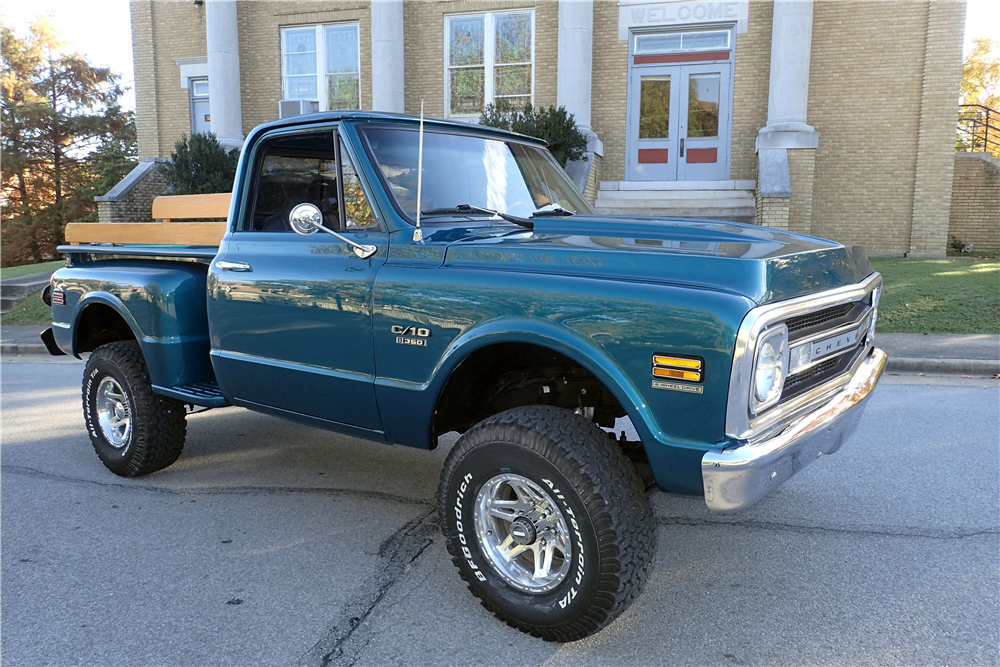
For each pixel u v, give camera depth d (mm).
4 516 4234
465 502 2982
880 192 15258
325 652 2828
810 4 14297
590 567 2668
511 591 2939
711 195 15625
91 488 4691
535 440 2748
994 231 16438
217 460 5223
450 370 3070
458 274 3090
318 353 3576
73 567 3574
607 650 2824
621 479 2686
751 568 3473
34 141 34688
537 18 16797
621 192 16141
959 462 4848
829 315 3043
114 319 5227
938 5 14430
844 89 15156
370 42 17938
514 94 17250
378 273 3332
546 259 2961
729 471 2445
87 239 5117
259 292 3793
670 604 3154
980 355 7703
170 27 19828
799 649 2809
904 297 10289
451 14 17312
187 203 4574
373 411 3426
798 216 14547
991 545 3662
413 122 3758
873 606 3113
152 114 20234
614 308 2662
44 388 8102
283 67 18672
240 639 2924
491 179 3859
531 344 2916
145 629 3006
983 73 30781
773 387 2574
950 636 2877
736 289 2547
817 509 4152
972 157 16406
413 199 3500
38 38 35031
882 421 5812
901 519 3996
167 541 3865
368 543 3826
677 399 2539
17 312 13391
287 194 3938
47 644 2904
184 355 4367
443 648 2850
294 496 4508
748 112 15844
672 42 16141
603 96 16516
